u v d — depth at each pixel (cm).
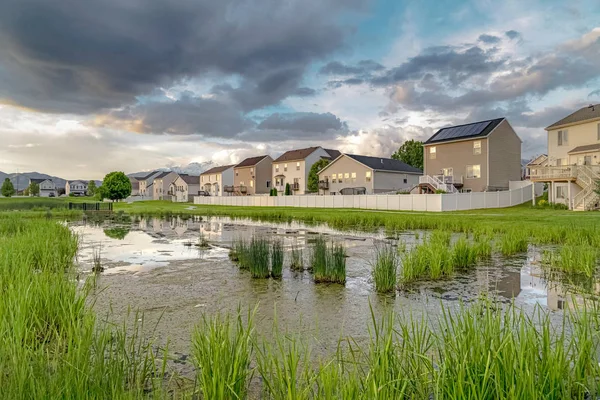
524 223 1911
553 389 268
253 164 7500
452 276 858
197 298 688
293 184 6681
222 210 4259
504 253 1143
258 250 972
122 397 266
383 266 766
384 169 5247
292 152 7131
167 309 619
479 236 1483
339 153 7094
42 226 1647
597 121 3316
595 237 1274
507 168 4284
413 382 298
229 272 927
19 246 912
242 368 321
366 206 4184
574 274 870
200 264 1041
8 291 474
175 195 9900
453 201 3516
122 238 1703
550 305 625
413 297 686
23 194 12606
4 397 247
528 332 317
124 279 848
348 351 427
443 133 4728
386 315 574
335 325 534
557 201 3428
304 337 482
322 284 796
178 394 337
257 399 328
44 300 475
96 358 318
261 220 2933
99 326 518
